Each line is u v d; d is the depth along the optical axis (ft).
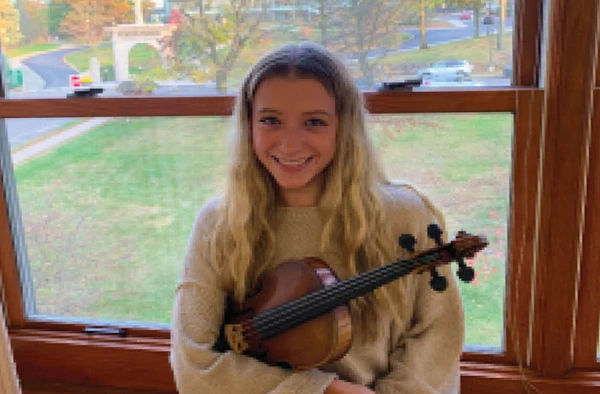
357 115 3.37
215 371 3.16
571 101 4.18
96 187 5.43
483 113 4.52
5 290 5.75
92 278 5.71
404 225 3.41
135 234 5.50
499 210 4.74
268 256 3.45
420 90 4.55
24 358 5.78
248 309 3.30
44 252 5.73
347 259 3.36
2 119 5.34
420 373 3.34
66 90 5.19
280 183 3.24
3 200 5.49
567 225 4.43
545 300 4.66
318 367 3.28
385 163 4.78
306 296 2.95
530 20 4.32
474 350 5.03
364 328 3.34
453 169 4.72
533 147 4.42
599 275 4.59
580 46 4.06
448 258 2.92
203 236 3.54
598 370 4.81
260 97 3.15
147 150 5.21
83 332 5.75
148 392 5.63
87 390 5.72
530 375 4.85
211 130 5.02
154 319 5.68
